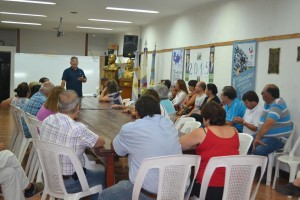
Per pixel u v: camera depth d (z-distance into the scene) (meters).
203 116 2.89
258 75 6.05
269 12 5.80
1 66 13.84
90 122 4.18
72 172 2.74
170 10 8.46
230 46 6.88
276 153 4.87
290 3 5.35
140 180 2.33
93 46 15.59
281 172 5.27
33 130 3.80
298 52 5.18
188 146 2.78
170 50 9.68
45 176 2.76
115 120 4.39
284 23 5.47
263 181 4.96
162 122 2.59
